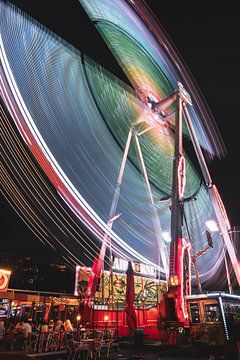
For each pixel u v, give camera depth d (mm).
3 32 30906
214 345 16859
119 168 48656
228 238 35938
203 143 50438
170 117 50625
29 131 27312
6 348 14773
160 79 50500
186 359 15234
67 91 43781
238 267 35500
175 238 24328
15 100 27078
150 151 55438
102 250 31031
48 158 28500
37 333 15945
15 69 32719
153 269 35531
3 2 31703
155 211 49562
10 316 20953
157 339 22031
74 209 29906
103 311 23750
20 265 38562
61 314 23781
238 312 20359
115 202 42969
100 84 51250
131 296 20578
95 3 45625
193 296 19797
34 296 22297
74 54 46812
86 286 27688
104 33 48094
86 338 17016
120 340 22125
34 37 37656
